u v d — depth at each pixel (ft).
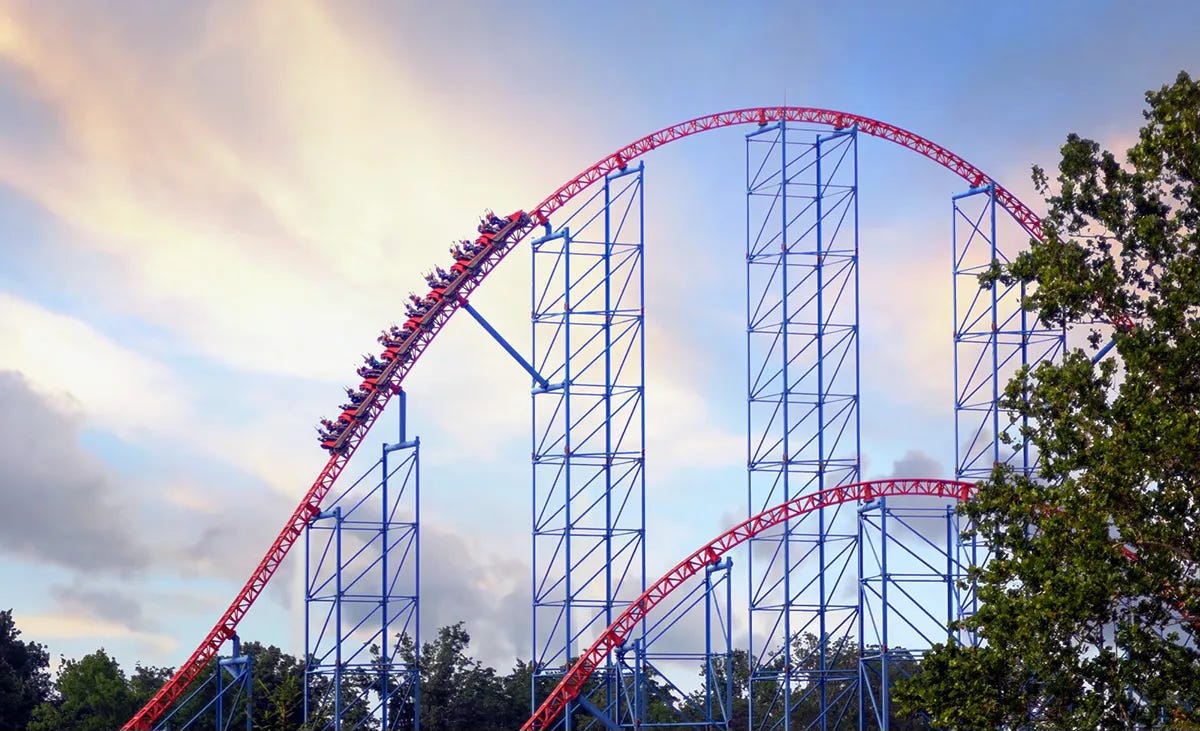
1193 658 196.54
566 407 344.90
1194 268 201.16
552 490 344.49
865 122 355.97
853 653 443.32
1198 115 206.28
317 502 352.49
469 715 454.40
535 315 353.51
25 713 449.89
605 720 323.78
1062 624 198.70
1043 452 207.31
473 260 355.97
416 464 351.46
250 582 352.49
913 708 212.02
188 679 351.87
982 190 354.33
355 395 356.18
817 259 347.56
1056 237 213.87
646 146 356.18
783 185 348.79
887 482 321.11
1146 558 198.70
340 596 348.59
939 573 318.86
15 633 470.80
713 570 325.83
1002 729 208.85
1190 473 197.36
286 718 386.32
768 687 458.91
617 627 322.14
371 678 419.13
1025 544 207.82
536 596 342.85
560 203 359.66
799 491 347.36
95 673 441.27
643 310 347.36
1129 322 216.13
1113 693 197.06
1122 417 201.16
